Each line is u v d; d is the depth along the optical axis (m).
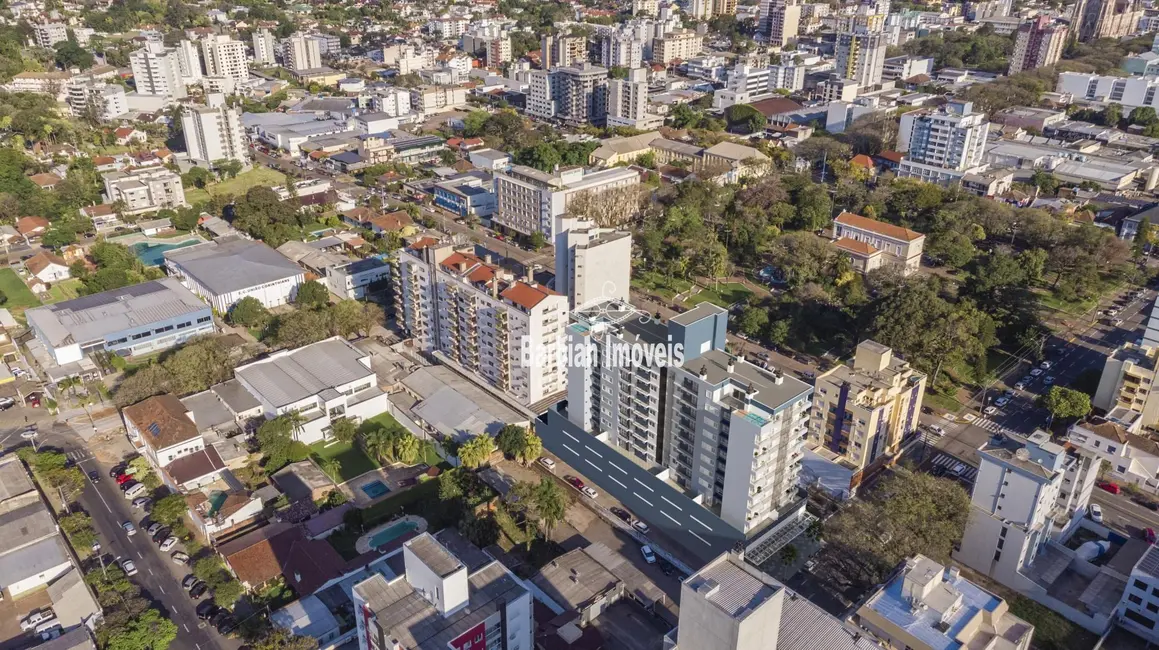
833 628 122.81
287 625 142.75
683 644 112.81
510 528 171.25
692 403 161.00
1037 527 154.12
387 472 190.75
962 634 124.06
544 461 195.62
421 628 117.75
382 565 154.88
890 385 185.25
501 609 122.75
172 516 168.00
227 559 155.75
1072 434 194.88
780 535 164.38
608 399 181.75
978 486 158.12
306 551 157.12
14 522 165.00
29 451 186.38
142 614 143.12
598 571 152.38
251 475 185.50
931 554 145.38
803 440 162.38
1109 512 178.38
